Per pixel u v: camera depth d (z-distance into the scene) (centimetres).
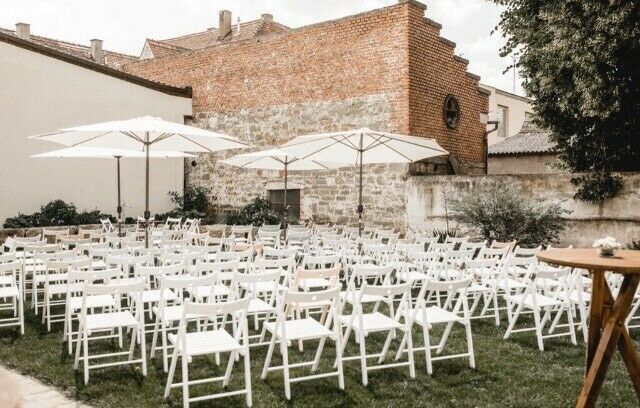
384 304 848
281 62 1667
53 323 734
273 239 1170
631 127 1188
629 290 416
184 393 449
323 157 1084
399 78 1430
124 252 820
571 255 452
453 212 1355
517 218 1136
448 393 503
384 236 1183
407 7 1415
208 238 996
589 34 1030
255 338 671
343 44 1534
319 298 498
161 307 552
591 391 420
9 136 1500
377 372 556
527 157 2238
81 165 1661
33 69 1541
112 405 468
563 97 1154
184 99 1878
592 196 1209
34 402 473
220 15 2697
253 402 479
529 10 1216
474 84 1664
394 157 1064
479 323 752
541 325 650
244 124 1758
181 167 1905
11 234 1332
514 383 527
